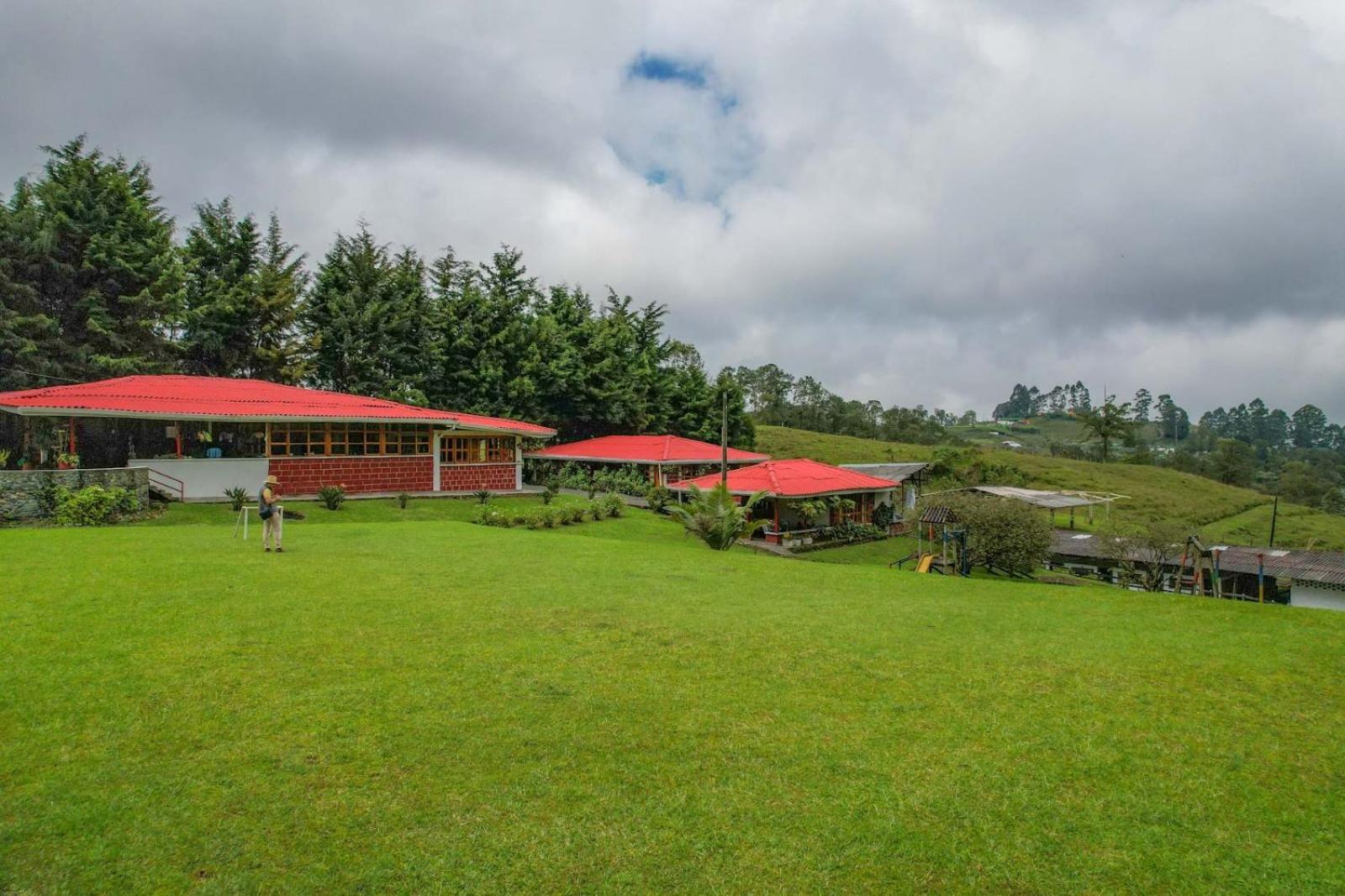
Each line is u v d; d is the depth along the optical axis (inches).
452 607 359.9
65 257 1363.2
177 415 898.7
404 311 1738.4
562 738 215.3
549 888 151.9
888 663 297.9
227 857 156.6
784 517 1379.2
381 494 1178.6
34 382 1286.9
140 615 318.7
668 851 165.0
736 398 2440.9
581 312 2198.6
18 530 601.6
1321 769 217.0
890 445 3319.4
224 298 1551.4
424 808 177.6
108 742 202.2
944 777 202.2
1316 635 379.6
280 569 440.5
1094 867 165.2
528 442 1932.8
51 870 150.0
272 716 222.1
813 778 198.4
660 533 1028.5
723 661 291.0
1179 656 328.2
